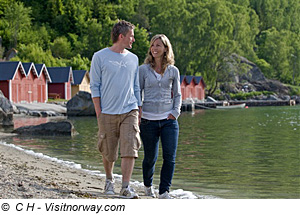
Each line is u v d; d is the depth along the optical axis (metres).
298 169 10.16
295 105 78.25
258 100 80.94
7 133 19.28
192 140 17.12
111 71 5.79
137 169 9.83
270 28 139.38
